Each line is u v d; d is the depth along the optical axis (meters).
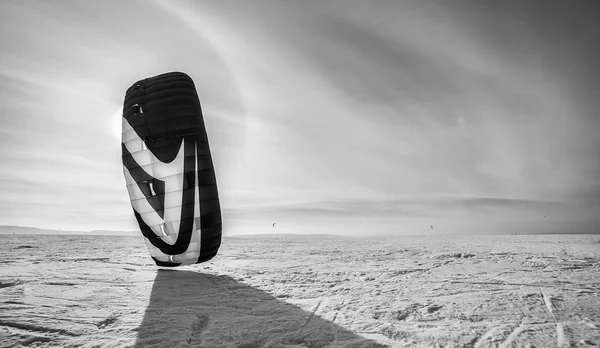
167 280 8.64
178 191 8.94
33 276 8.90
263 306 6.08
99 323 5.12
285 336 4.51
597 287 7.59
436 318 5.31
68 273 9.44
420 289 7.46
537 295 6.80
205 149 9.25
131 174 9.41
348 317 5.34
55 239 26.56
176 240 9.21
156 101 9.15
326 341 4.34
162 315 5.54
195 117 9.20
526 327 4.85
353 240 30.09
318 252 16.72
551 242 23.83
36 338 4.51
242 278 8.94
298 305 6.14
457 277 8.92
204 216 9.08
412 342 4.29
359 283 8.22
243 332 4.67
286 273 9.73
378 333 4.62
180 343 4.30
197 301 6.48
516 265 11.14
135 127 9.29
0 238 26.55
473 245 21.03
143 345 4.26
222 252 16.94
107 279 8.67
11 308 5.84
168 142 9.00
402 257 13.99
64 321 5.19
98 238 29.72
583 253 14.79
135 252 15.98
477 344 4.22
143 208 9.38
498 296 6.73
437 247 19.47
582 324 4.98
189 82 9.58
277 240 30.62
